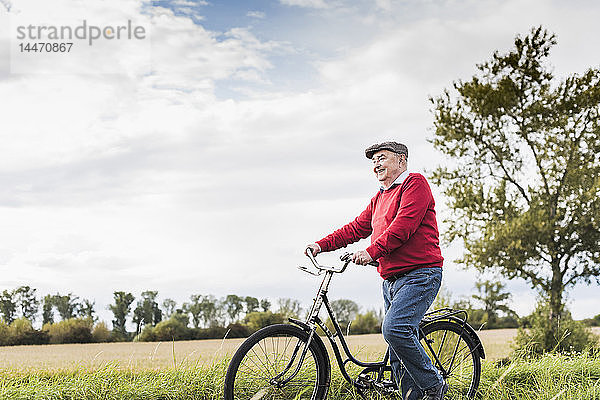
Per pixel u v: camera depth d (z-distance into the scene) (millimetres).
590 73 11000
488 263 10820
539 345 9500
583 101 10898
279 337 3922
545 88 11289
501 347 9688
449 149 11781
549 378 5129
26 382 4543
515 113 11375
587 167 10812
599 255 10609
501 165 11539
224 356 5020
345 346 4109
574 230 10719
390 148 4102
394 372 4168
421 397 4000
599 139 10820
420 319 3918
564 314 10484
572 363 5684
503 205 11344
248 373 3955
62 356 7219
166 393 4500
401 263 3936
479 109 11359
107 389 4449
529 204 11305
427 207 3920
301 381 4078
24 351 8812
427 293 3902
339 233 4359
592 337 9852
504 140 11469
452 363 4613
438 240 4055
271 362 4000
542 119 11156
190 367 4875
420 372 3906
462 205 11430
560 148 11078
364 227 4371
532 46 11359
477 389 4703
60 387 4375
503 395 4715
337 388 4637
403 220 3816
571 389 4758
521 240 10695
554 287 10797
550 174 11258
